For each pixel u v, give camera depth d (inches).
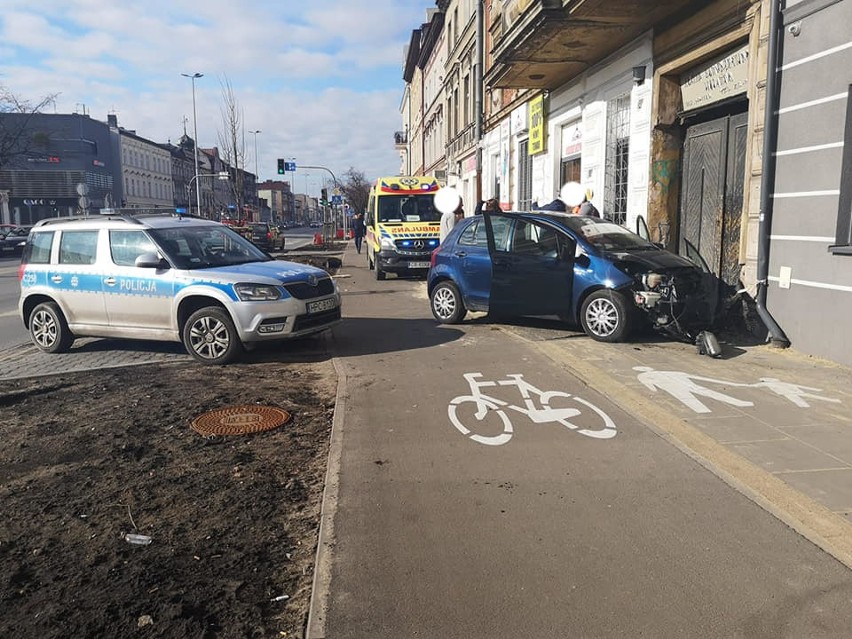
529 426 213.5
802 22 295.0
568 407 230.7
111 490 175.6
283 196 6397.6
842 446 188.5
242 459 196.9
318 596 122.6
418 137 2102.6
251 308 315.6
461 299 396.2
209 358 323.6
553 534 143.5
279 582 131.0
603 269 332.2
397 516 153.8
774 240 316.2
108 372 313.0
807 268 294.8
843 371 267.4
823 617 112.4
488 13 975.6
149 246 343.3
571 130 645.3
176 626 116.3
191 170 3656.5
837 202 276.8
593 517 150.8
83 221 365.1
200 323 323.0
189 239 354.0
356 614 117.0
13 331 458.6
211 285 320.8
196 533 151.6
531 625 112.7
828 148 281.0
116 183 2704.2
